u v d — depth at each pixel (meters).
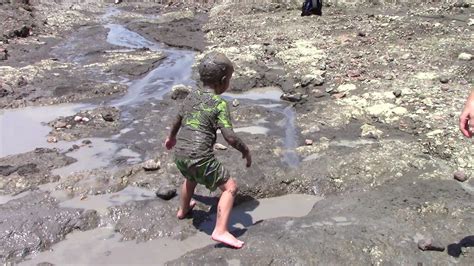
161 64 6.44
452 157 3.74
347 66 5.70
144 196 3.48
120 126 4.53
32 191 3.52
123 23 9.37
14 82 5.46
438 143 3.91
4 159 3.90
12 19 8.20
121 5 11.39
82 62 6.50
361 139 4.11
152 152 4.01
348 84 5.14
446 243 2.85
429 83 5.05
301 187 3.60
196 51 7.16
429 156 3.78
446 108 4.47
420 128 4.18
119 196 3.48
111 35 8.33
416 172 3.60
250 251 2.86
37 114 4.83
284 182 3.62
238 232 3.10
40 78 5.68
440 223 3.01
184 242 3.07
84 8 10.69
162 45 7.61
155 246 3.04
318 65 5.75
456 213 3.08
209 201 3.39
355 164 3.72
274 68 5.88
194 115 2.96
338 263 2.77
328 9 8.98
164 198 3.40
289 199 3.54
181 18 9.54
